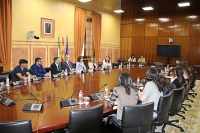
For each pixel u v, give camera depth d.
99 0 8.91
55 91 2.90
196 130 3.21
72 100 2.31
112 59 10.27
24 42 5.91
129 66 7.17
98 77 4.42
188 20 8.77
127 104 2.09
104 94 2.78
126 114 1.86
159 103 2.32
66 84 3.49
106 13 9.50
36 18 6.20
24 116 1.87
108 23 9.70
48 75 4.33
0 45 5.25
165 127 3.33
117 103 2.12
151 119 2.00
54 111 2.02
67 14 7.30
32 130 1.56
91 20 8.77
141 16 10.03
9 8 5.35
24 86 3.24
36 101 2.37
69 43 7.48
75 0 7.60
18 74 3.89
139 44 10.21
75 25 7.64
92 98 2.49
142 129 1.96
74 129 1.69
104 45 9.55
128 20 10.46
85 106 2.21
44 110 2.05
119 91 2.13
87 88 3.17
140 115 1.89
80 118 1.68
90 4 8.38
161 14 9.45
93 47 8.92
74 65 5.97
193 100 5.07
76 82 3.71
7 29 5.34
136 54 10.34
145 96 2.37
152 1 9.65
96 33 8.81
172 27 9.21
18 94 2.69
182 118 3.77
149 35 9.88
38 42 6.33
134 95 2.15
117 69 6.21
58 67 5.22
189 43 8.81
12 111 2.00
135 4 10.16
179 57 8.72
